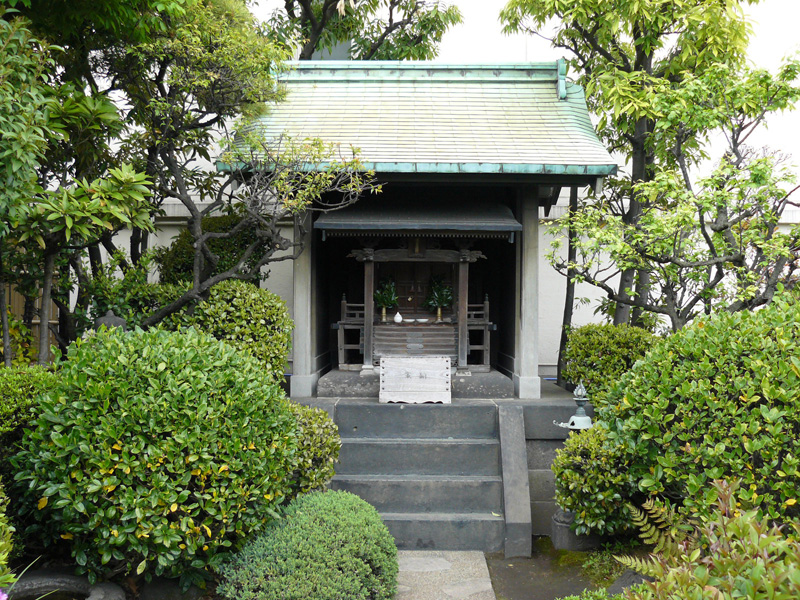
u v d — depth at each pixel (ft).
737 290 18.03
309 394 20.06
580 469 14.42
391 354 20.99
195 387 11.35
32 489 11.66
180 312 17.89
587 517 14.10
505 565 14.62
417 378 18.89
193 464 11.02
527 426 17.90
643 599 6.93
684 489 11.21
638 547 14.37
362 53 31.65
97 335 12.74
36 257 16.63
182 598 12.00
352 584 11.02
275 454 12.17
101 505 10.75
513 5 24.61
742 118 17.83
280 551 11.41
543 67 22.59
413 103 21.58
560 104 21.52
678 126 18.78
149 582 12.14
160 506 10.74
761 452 9.57
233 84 17.15
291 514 12.63
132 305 18.93
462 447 16.97
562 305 28.32
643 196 19.58
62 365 11.91
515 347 20.67
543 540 15.92
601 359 18.72
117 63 17.85
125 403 10.90
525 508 15.35
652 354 12.21
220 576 12.05
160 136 17.72
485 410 17.97
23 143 11.89
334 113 20.93
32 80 12.67
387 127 20.17
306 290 20.16
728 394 10.50
